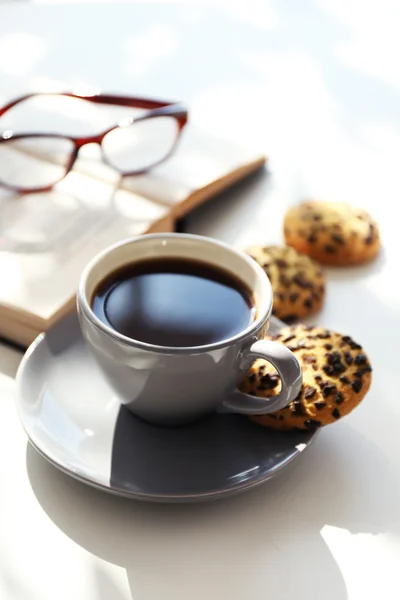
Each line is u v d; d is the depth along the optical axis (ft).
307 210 2.27
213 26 3.26
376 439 1.86
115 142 2.44
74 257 2.04
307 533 1.71
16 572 1.63
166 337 1.75
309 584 1.65
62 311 1.93
